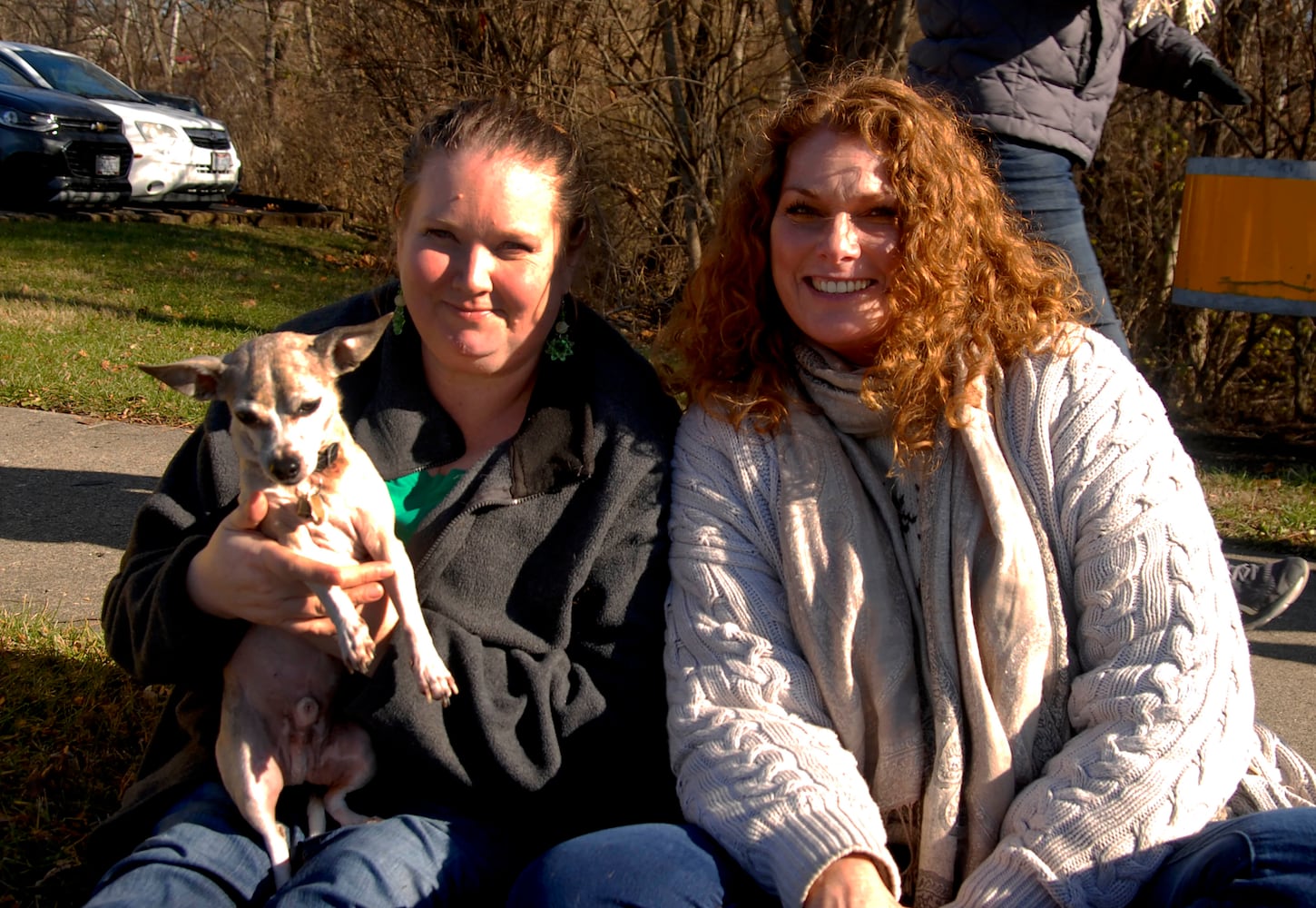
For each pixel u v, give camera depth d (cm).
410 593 233
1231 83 430
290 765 239
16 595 424
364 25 1164
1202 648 212
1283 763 236
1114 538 222
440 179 239
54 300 1011
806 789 213
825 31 941
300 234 1672
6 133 1521
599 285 837
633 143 1032
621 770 251
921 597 230
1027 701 219
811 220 249
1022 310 247
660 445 259
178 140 1677
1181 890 195
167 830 224
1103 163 806
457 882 219
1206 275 600
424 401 255
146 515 252
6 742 319
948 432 234
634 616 251
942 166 244
